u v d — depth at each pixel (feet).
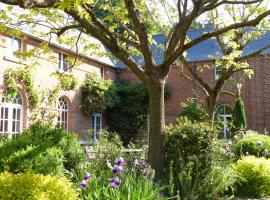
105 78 87.51
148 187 19.44
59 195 15.33
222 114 81.71
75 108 75.51
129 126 84.48
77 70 75.87
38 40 62.75
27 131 23.11
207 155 25.89
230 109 81.25
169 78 87.15
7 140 20.52
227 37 45.21
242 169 30.50
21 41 60.34
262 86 79.00
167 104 86.69
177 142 26.76
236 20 48.08
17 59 59.31
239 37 44.83
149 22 42.98
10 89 57.26
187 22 26.99
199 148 26.04
